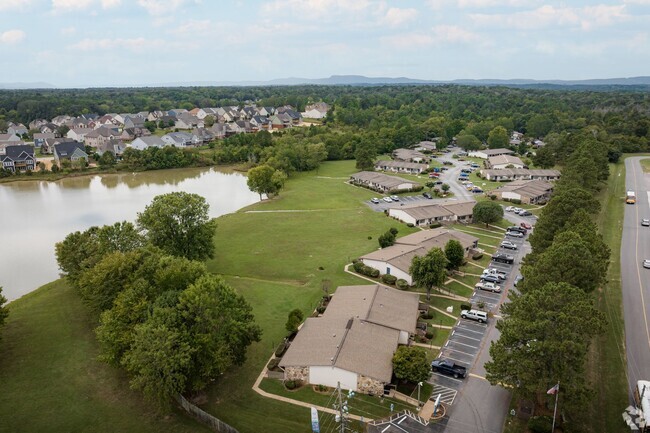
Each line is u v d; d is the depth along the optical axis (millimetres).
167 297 54750
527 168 180250
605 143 183500
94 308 64250
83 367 58844
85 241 76438
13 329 67688
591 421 47219
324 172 187000
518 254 96000
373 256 86625
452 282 82125
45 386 55281
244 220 121562
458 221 118562
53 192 156625
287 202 139875
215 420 47625
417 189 150375
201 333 51625
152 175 187625
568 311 46281
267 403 51438
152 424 49000
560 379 43875
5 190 160000
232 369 57594
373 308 65125
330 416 49156
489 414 49250
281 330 66312
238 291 78688
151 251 69625
